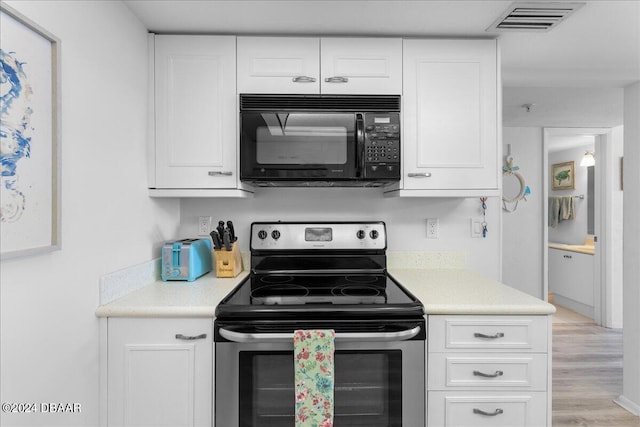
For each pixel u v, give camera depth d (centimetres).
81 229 122
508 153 380
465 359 135
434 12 155
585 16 155
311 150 166
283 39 172
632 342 224
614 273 372
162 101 170
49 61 104
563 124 372
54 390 110
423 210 209
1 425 92
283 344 131
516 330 136
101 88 133
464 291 157
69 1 115
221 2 148
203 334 133
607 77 217
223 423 131
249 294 153
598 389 246
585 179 458
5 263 92
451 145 174
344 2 148
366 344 132
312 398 124
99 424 133
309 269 195
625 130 230
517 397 136
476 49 175
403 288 161
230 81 170
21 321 97
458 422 135
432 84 174
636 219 223
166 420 133
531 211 379
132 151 156
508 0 145
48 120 103
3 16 88
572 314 421
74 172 118
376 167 167
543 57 198
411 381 133
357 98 168
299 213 207
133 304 136
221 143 170
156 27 168
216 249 185
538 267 378
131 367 133
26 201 96
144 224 167
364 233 197
